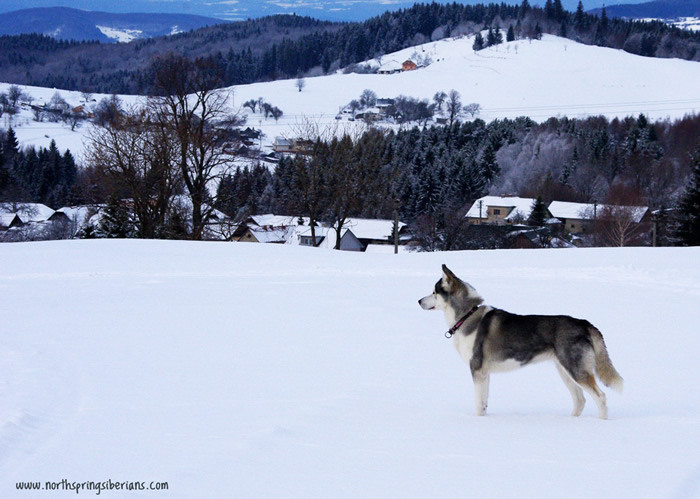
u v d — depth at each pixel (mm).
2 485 4949
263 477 5059
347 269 22875
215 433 6324
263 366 9656
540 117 133250
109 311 14820
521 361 6914
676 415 6719
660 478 4793
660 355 9914
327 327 12719
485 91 162750
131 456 5613
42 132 122062
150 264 23938
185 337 11875
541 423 6504
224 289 18234
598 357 6676
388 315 13938
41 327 12914
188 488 4848
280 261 24797
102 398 7828
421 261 24797
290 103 163750
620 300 15305
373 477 5020
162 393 8094
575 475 4926
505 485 4781
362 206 45438
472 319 7160
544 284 18266
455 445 5820
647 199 70938
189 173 41000
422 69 193375
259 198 64500
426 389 8352
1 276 21516
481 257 25594
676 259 22781
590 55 181625
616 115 120562
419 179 73500
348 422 6723
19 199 66500
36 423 6664
